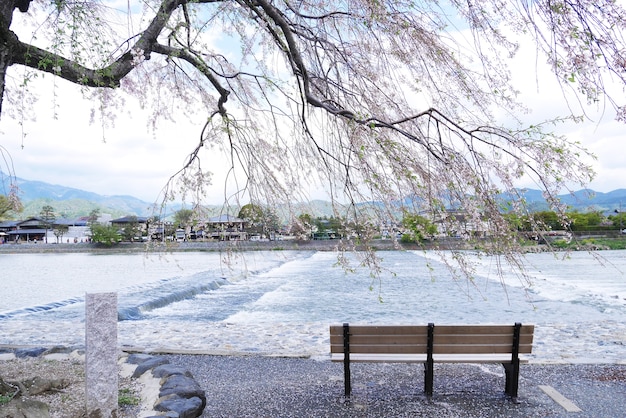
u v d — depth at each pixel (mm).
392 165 4156
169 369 6383
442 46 4508
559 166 3809
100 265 50781
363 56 5133
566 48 3508
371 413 5531
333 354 6344
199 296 22328
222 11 5930
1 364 7105
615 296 19578
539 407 5656
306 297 21453
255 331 11586
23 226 131875
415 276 30781
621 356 8422
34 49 4945
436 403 5836
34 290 27312
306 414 5520
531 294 20953
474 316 15812
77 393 5672
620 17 3363
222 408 5750
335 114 4758
